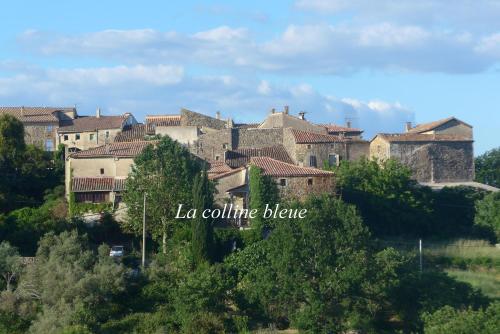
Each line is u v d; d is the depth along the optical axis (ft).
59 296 505.66
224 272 542.98
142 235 620.08
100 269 529.86
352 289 497.46
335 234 510.58
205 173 592.19
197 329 485.15
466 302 521.65
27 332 484.33
